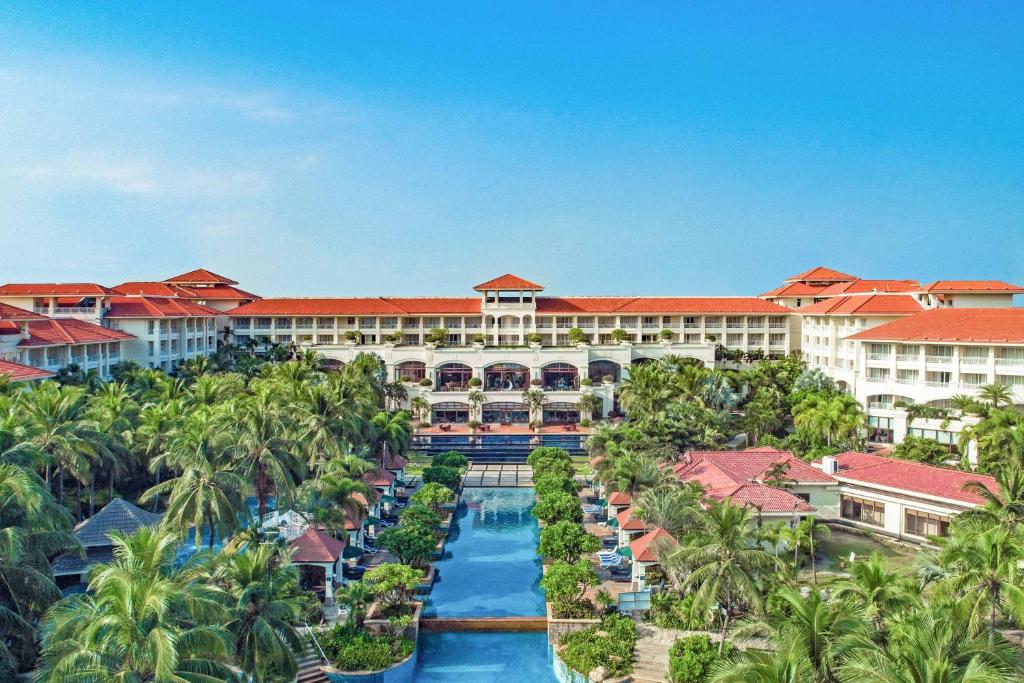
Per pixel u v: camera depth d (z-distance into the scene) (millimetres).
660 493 47719
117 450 56375
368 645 38438
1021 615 28594
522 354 109000
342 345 111688
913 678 22062
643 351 113812
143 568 24688
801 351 122500
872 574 31031
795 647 24250
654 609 42875
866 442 84000
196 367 93625
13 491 32531
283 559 36844
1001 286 103438
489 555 57312
